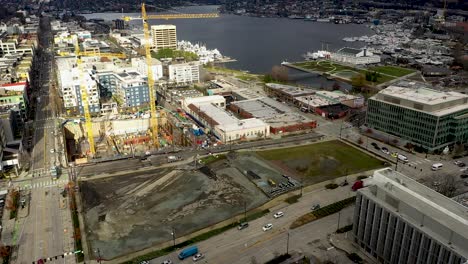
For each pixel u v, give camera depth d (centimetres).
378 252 16338
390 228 15500
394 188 15912
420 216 14500
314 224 19438
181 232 19075
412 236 14538
